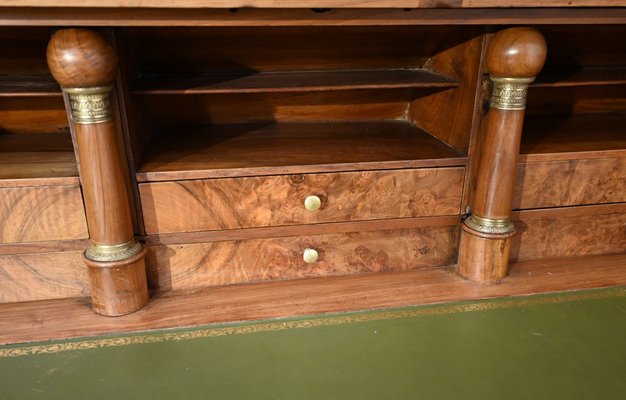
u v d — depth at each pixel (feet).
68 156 5.53
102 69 4.24
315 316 5.28
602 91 7.41
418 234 5.90
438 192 5.70
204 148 5.77
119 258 4.96
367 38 5.84
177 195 5.16
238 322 5.16
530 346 4.93
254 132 6.39
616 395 4.34
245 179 5.21
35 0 3.91
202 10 4.26
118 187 4.78
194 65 5.96
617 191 6.10
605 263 6.30
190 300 5.43
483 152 5.46
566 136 6.44
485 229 5.65
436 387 4.41
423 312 5.38
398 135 6.36
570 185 5.96
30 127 6.29
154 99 6.20
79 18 4.11
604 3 4.76
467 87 5.46
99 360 4.66
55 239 5.14
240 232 5.44
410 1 4.43
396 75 6.03
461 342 4.97
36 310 5.24
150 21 4.23
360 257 5.87
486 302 5.56
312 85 5.37
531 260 6.33
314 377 4.50
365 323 5.20
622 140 6.29
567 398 4.31
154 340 4.91
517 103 5.12
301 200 5.42
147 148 5.74
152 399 4.24
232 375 4.51
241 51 5.88
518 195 5.90
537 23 4.85
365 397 4.28
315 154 5.62
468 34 5.35
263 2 4.21
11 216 4.98
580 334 5.10
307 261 5.60
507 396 4.32
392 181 5.54
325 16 4.49
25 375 4.47
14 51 5.44
